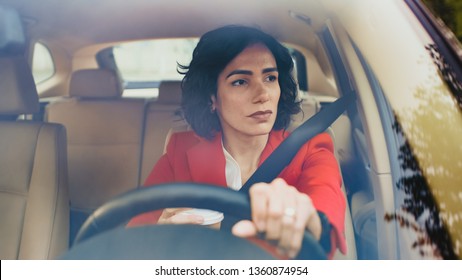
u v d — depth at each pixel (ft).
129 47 8.52
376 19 4.06
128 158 6.04
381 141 3.74
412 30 3.92
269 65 3.97
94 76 6.87
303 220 2.52
